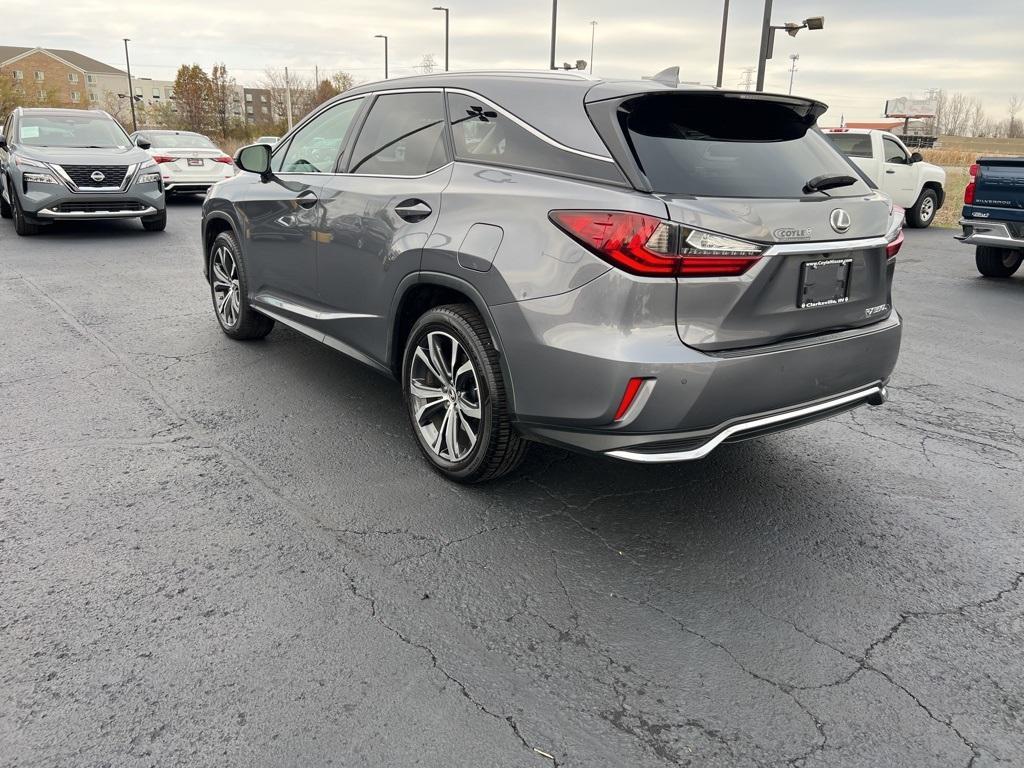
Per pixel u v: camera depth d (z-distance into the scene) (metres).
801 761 1.99
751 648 2.43
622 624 2.52
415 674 2.25
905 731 2.10
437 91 3.60
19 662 2.24
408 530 3.06
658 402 2.57
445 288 3.35
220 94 61.06
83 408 4.25
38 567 2.71
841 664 2.36
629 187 2.64
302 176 4.38
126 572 2.71
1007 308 7.71
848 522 3.24
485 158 3.21
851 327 3.08
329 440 3.91
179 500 3.24
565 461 3.75
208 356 5.25
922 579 2.84
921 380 5.29
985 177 8.59
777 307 2.76
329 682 2.21
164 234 11.48
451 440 3.39
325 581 2.70
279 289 4.71
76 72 105.44
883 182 14.74
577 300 2.66
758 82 17.59
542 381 2.80
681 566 2.88
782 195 2.81
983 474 3.75
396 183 3.59
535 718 2.11
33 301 6.82
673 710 2.15
